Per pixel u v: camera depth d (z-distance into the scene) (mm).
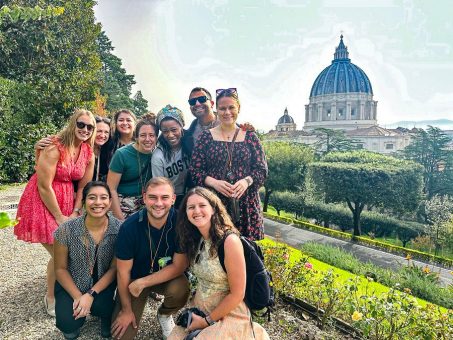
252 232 3486
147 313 3729
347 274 8617
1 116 13016
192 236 2713
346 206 33094
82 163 3686
